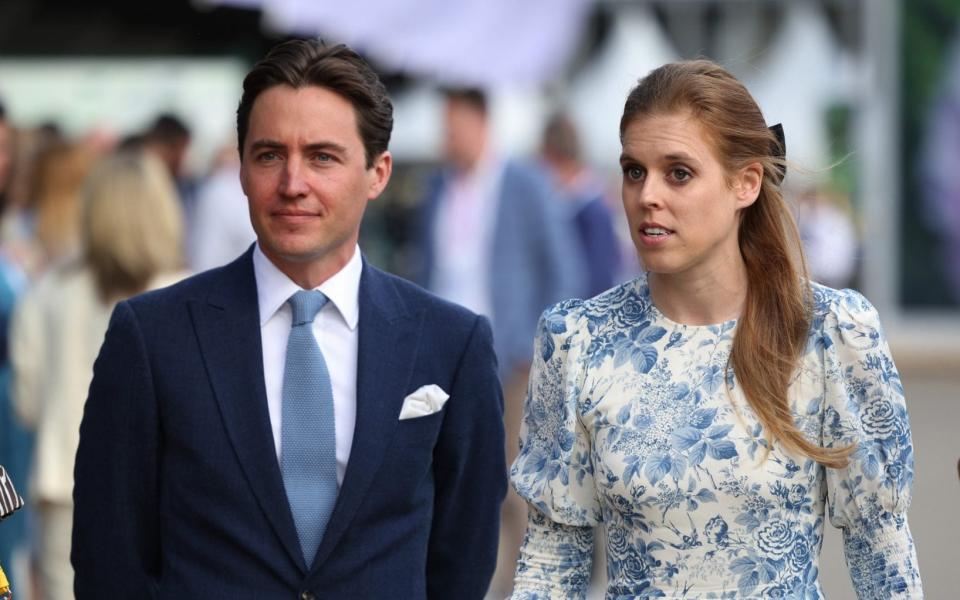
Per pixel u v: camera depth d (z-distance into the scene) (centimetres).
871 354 906
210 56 3153
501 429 1009
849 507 911
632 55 4750
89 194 1418
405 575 961
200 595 933
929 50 5322
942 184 5344
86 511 965
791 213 920
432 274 2223
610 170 4484
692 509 899
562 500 936
